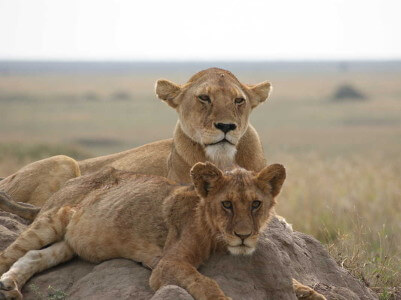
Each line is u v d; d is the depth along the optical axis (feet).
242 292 29.30
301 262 35.09
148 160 47.83
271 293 29.99
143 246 31.48
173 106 42.93
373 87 553.23
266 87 43.39
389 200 67.15
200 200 30.22
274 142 204.85
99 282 30.40
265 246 30.53
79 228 33.14
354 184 74.28
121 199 32.91
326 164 93.71
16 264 31.83
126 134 243.19
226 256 30.25
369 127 271.28
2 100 427.33
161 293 26.84
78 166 47.16
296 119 310.45
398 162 97.91
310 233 59.82
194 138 40.88
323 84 597.52
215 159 39.55
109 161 49.60
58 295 30.30
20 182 45.55
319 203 65.98
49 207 34.81
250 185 29.32
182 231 30.35
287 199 69.21
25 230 33.83
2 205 38.34
